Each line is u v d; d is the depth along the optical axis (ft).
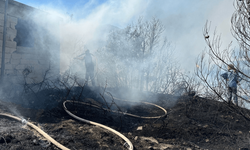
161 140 11.72
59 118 13.51
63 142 9.57
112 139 10.97
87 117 14.58
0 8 21.02
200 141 11.80
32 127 10.76
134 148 10.16
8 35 22.20
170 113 17.11
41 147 8.77
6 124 10.78
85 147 9.52
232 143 11.50
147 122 15.03
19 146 8.43
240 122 14.55
